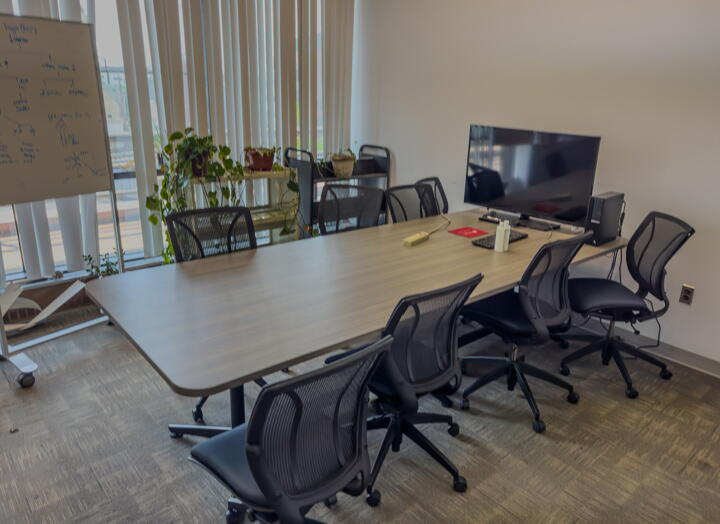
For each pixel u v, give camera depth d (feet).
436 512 6.73
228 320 6.41
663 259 9.30
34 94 9.43
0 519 6.38
